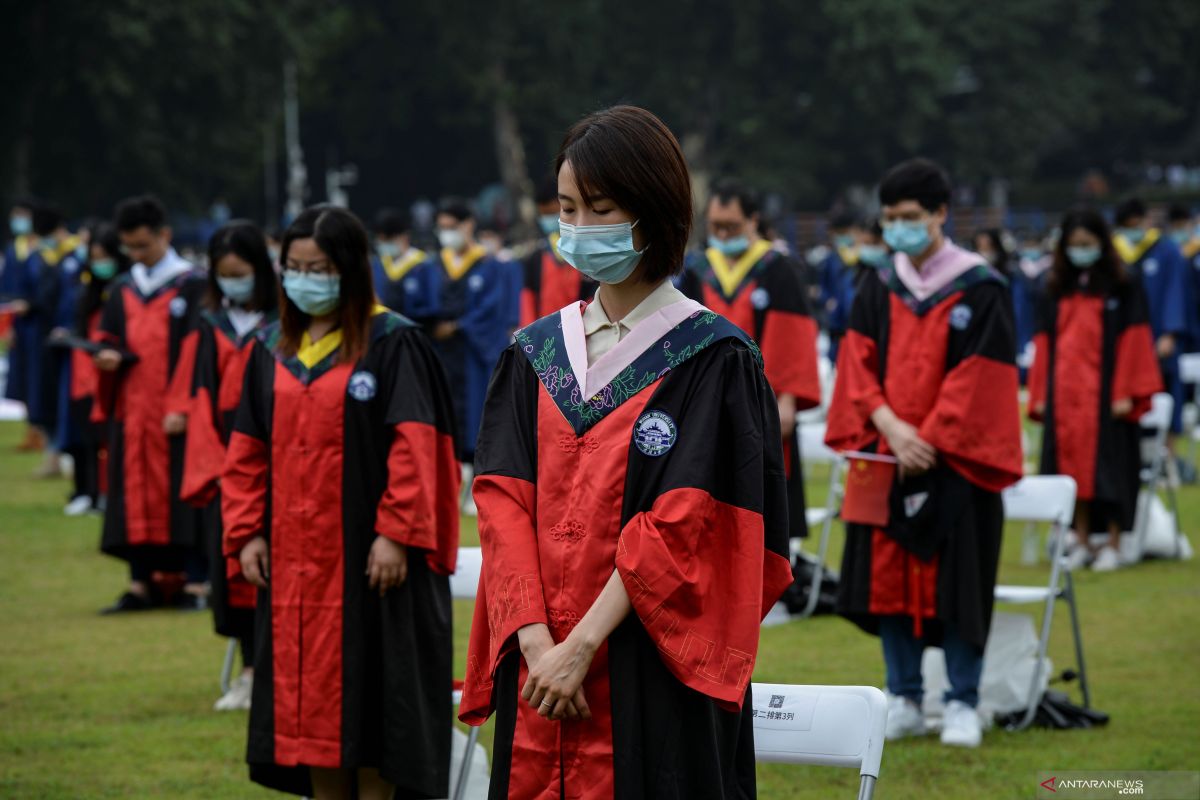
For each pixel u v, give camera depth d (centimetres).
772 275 1249
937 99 6938
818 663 1092
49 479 2114
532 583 494
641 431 493
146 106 5309
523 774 493
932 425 905
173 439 1284
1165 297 1797
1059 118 7050
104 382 1304
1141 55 7312
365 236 736
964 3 6612
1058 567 998
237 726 977
